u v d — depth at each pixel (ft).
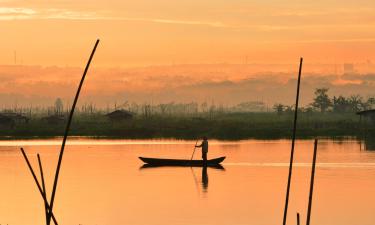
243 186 326.03
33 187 318.24
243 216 247.09
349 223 234.99
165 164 429.38
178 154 528.63
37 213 250.16
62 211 255.29
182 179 354.95
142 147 605.31
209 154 525.75
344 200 281.33
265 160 460.96
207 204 272.31
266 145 628.69
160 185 328.90
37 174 373.61
